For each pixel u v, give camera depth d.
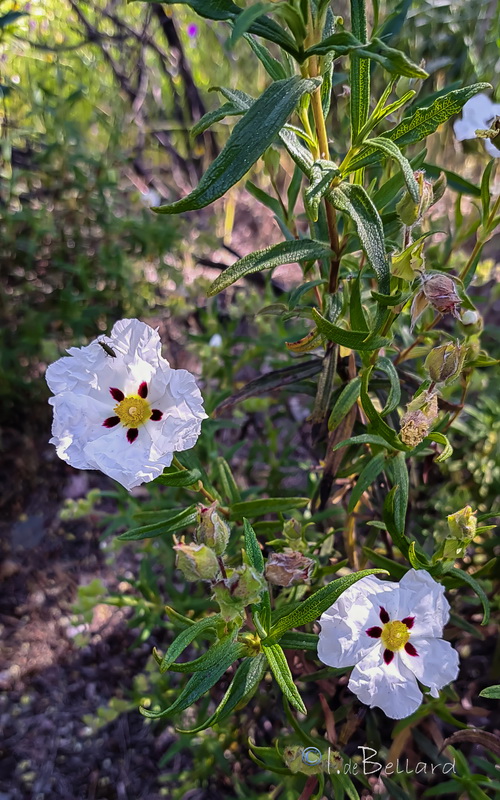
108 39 0.64
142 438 0.19
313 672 0.29
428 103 0.24
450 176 0.26
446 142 0.44
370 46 0.15
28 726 0.42
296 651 0.30
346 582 0.17
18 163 0.57
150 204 0.61
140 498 0.50
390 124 0.27
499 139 0.20
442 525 0.33
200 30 0.72
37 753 0.41
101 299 0.55
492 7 0.42
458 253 0.39
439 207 0.51
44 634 0.46
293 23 0.16
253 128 0.16
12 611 0.47
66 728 0.42
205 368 0.43
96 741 0.41
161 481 0.21
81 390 0.20
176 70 0.71
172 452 0.19
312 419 0.26
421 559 0.22
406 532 0.31
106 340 0.20
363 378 0.20
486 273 0.41
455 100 0.17
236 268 0.19
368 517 0.32
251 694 0.22
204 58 0.74
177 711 0.17
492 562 0.25
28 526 0.51
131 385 0.20
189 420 0.19
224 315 0.52
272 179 0.27
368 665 0.19
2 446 0.52
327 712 0.27
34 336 0.51
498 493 0.36
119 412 0.20
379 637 0.19
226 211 0.70
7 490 0.53
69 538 0.51
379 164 0.26
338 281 0.23
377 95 0.36
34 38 0.60
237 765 0.37
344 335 0.20
